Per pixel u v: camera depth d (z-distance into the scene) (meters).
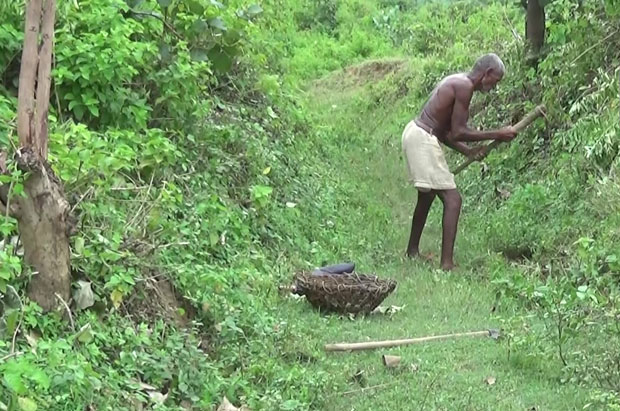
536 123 10.54
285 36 20.64
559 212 8.70
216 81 9.36
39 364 4.38
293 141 10.73
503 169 10.66
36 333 4.80
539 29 11.88
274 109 11.20
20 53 7.12
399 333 6.53
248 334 5.89
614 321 6.09
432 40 19.95
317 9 23.11
